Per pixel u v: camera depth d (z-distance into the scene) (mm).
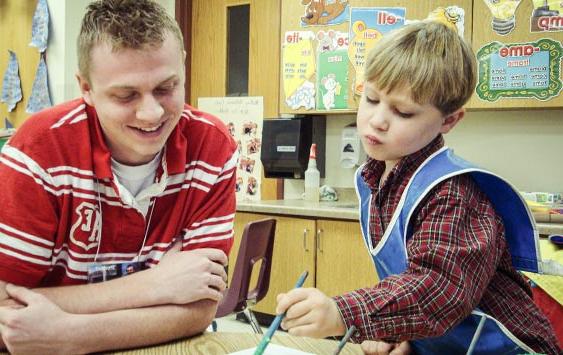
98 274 1186
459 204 905
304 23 3377
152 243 1229
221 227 1255
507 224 1021
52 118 1116
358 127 1024
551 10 2699
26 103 4137
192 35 4125
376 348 1049
